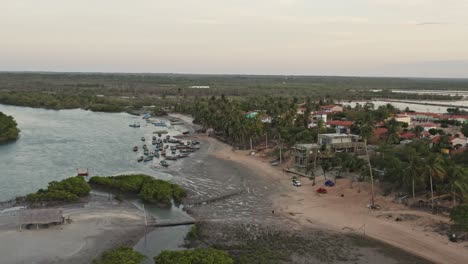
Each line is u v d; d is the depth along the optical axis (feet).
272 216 337.52
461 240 282.36
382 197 370.73
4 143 628.28
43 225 303.48
